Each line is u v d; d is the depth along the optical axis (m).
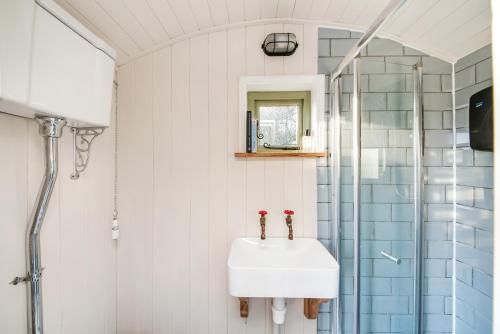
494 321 0.36
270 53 1.37
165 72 1.42
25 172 0.87
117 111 1.43
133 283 1.44
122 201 1.44
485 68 1.03
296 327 1.40
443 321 1.20
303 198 1.41
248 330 1.42
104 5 1.04
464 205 1.15
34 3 0.68
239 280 1.03
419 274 1.18
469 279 1.12
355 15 1.31
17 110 0.73
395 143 1.22
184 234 1.43
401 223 1.22
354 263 1.24
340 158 1.36
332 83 1.40
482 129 1.05
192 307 1.42
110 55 1.02
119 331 1.44
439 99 1.20
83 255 1.17
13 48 0.63
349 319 1.35
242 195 1.42
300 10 1.30
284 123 1.49
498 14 0.36
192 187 1.42
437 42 1.17
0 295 0.79
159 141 1.43
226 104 1.42
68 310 1.08
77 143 1.13
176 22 1.28
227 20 1.35
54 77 0.76
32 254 0.83
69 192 1.08
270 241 1.37
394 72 1.22
